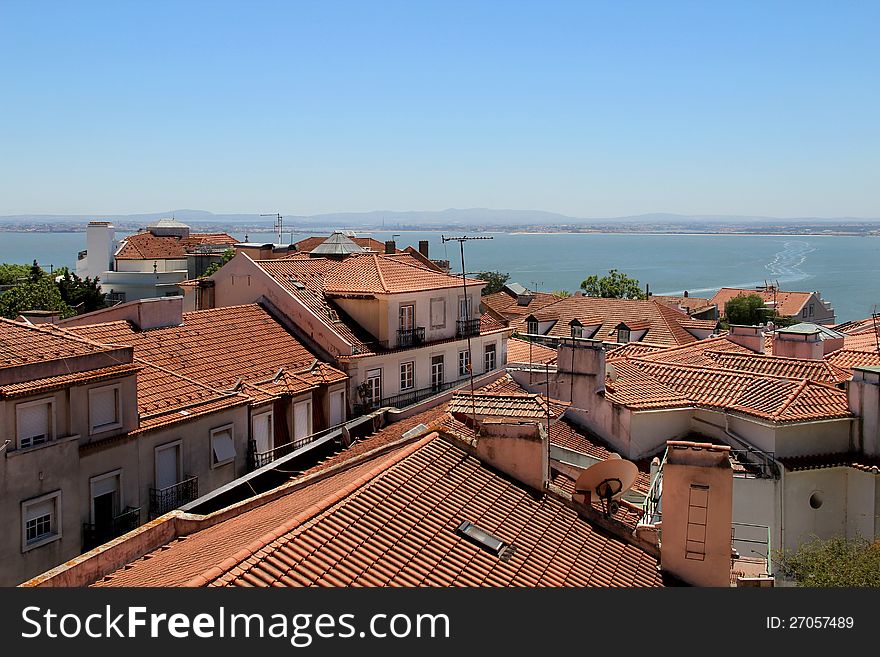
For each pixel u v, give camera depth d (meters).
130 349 32.34
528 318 93.25
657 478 27.89
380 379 49.62
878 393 32.59
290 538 15.85
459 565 16.61
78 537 29.75
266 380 42.28
